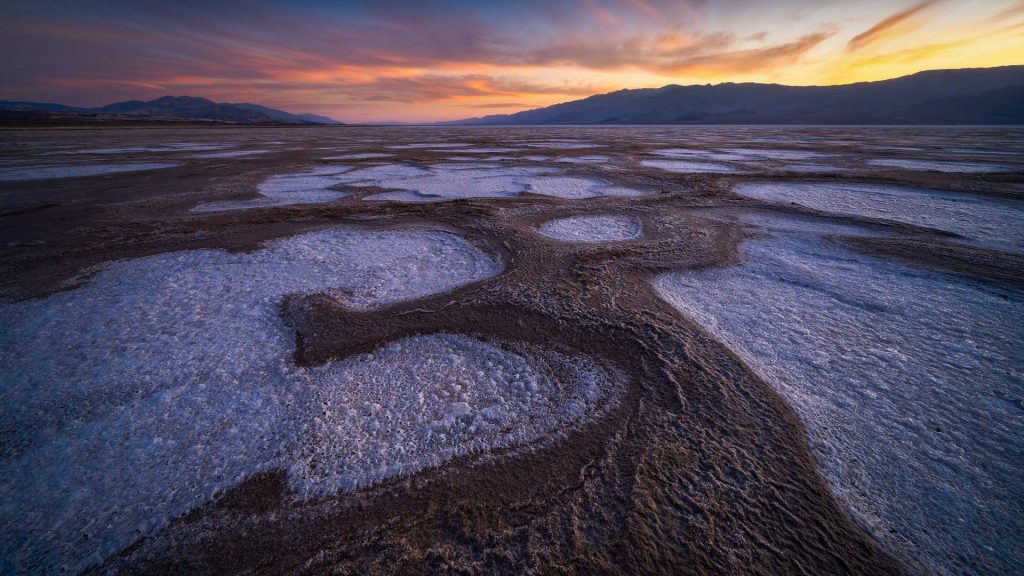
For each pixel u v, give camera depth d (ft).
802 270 19.36
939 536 7.12
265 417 10.18
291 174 52.42
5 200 35.73
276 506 7.88
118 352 12.97
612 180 46.21
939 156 69.72
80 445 9.37
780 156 71.77
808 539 7.06
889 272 18.98
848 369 11.75
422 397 10.84
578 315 14.84
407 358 12.60
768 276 18.72
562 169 55.93
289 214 30.45
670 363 11.87
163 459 8.98
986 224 26.86
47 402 10.75
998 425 9.59
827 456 8.75
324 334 13.99
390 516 7.62
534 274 18.86
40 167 57.21
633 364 11.96
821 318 14.76
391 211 31.22
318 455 9.04
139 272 19.43
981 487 8.00
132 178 48.70
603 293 16.72
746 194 37.47
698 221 28.12
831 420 9.78
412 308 15.83
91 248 22.85
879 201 34.24
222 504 7.95
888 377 11.38
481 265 20.43
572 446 9.12
